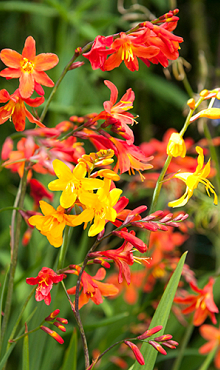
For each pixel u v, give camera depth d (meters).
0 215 1.75
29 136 0.86
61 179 0.87
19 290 1.33
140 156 0.93
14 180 2.11
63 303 1.19
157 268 1.21
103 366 1.24
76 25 1.65
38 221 0.88
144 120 2.33
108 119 0.91
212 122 1.72
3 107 0.92
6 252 1.54
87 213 0.88
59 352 1.25
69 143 0.96
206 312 1.07
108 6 2.04
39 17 2.01
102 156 0.88
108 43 0.91
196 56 2.16
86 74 2.01
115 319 1.12
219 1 2.43
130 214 0.90
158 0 1.97
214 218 1.35
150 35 0.92
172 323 1.31
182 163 1.45
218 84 1.91
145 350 0.92
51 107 1.53
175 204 0.90
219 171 1.11
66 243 0.93
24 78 0.90
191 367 1.36
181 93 1.96
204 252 2.19
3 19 2.14
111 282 1.40
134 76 2.00
